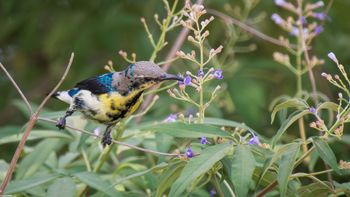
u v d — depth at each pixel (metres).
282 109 7.79
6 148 14.03
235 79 14.48
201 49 7.81
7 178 7.66
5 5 16.91
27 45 17.17
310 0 15.54
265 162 7.20
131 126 10.12
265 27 15.91
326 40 15.80
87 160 9.74
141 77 8.69
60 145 10.40
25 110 11.74
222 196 7.80
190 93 11.92
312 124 7.30
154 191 8.65
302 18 11.24
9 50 18.31
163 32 9.27
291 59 15.38
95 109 8.69
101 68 16.22
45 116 8.65
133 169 9.64
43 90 17.39
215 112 12.11
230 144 7.18
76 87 8.95
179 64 14.01
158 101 12.76
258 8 15.84
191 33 15.07
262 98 14.22
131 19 16.19
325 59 15.55
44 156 9.66
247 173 6.90
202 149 7.87
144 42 15.77
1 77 17.73
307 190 7.73
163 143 9.23
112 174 9.63
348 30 15.96
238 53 16.06
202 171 6.87
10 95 17.44
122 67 16.11
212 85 14.22
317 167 12.34
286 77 15.25
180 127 7.49
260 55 16.22
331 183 7.67
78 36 16.42
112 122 8.84
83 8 16.89
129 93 8.73
